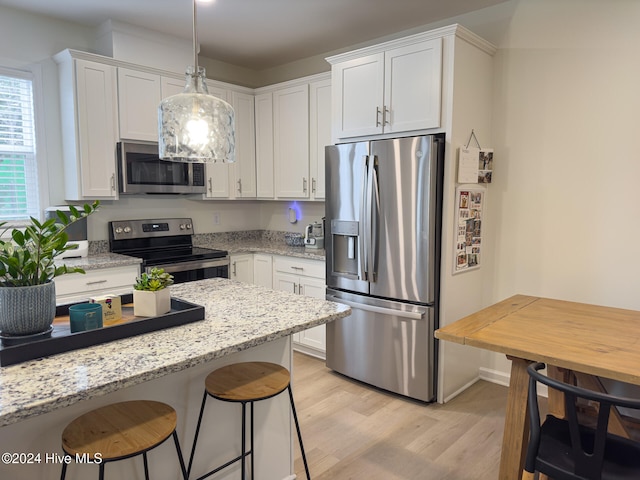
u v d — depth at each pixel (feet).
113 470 4.91
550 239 9.59
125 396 5.06
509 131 10.00
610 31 8.64
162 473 5.39
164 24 11.27
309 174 12.81
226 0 9.86
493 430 8.35
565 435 5.32
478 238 10.15
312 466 7.23
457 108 8.98
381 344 9.86
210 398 5.82
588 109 8.97
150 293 5.40
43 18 10.76
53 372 4.00
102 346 4.67
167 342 4.81
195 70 5.57
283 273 12.60
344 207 10.19
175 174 12.19
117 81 10.99
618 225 8.75
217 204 14.66
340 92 10.62
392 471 7.11
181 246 13.44
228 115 5.80
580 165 9.13
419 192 8.98
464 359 10.07
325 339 11.74
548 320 6.45
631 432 7.30
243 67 15.11
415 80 9.26
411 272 9.26
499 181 10.21
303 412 9.04
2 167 10.38
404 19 10.97
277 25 11.35
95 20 11.04
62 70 10.81
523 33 9.70
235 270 12.94
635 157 8.49
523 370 5.63
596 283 9.06
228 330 5.24
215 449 5.92
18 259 4.44
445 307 9.27
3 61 10.25
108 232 12.04
